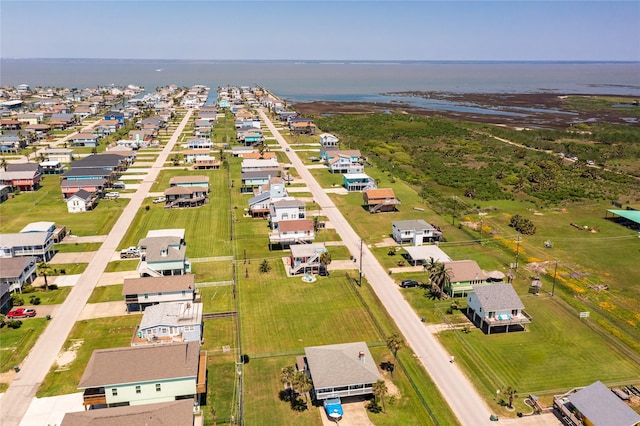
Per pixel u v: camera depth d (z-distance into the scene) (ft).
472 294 256.11
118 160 555.69
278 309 267.18
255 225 398.42
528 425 182.50
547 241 367.25
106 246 349.20
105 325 246.88
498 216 429.38
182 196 448.24
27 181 488.44
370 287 293.43
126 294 255.70
